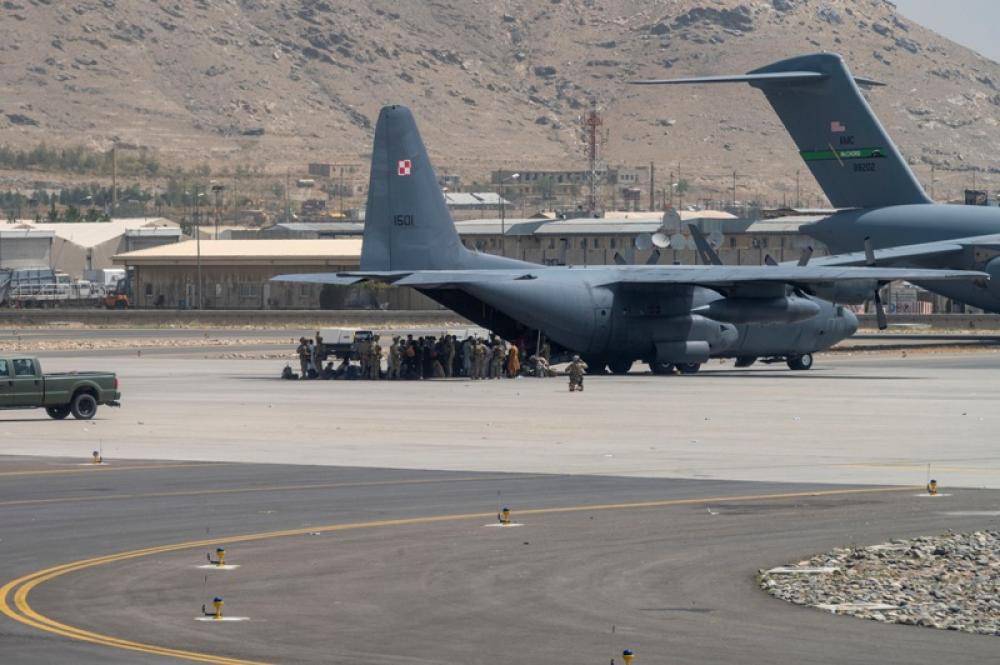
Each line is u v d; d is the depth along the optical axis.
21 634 44.25
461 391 146.62
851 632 45.72
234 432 106.38
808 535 62.09
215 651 42.44
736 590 51.50
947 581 53.31
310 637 44.38
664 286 172.50
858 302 169.62
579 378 146.50
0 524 64.44
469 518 66.25
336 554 57.50
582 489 75.81
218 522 65.06
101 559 56.34
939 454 92.38
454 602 49.28
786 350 182.25
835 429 108.31
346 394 142.00
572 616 47.41
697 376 172.12
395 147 169.00
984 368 184.88
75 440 100.94
